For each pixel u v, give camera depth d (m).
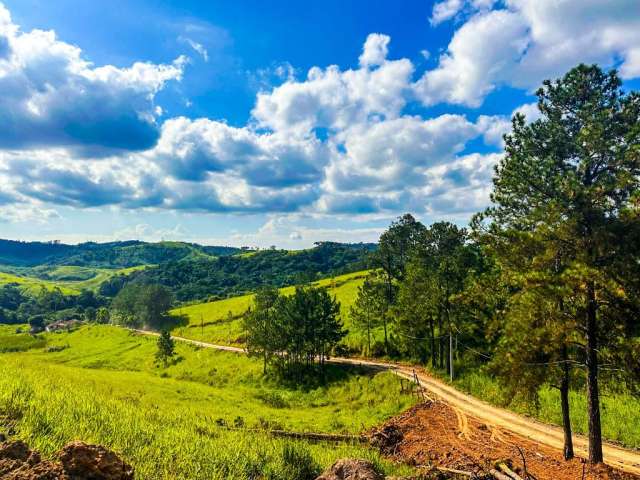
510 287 25.81
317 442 24.62
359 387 49.38
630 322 18.20
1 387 11.54
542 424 29.12
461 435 26.28
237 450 12.45
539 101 22.42
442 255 55.50
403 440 25.00
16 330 147.38
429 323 54.38
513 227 24.23
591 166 20.41
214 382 64.31
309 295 62.22
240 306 122.69
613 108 20.12
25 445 6.61
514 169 23.02
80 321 158.88
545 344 19.44
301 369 60.22
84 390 18.94
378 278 71.38
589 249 19.19
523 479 14.74
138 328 128.50
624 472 18.92
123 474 6.68
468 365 47.22
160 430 13.19
